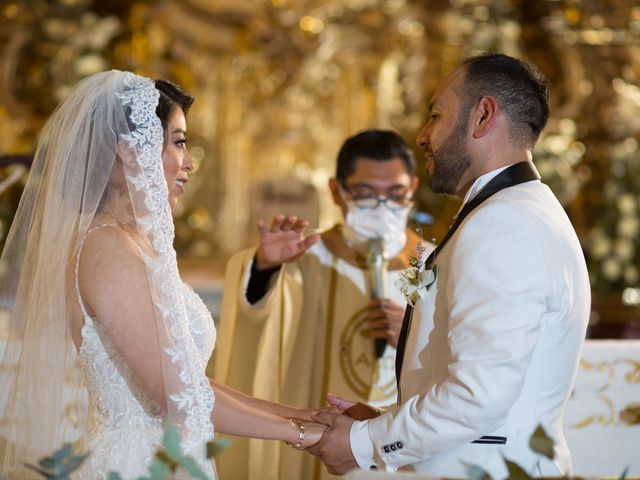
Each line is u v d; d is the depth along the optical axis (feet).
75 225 7.77
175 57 24.03
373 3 24.56
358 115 24.35
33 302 7.82
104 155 7.72
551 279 7.20
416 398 7.47
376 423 7.67
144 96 7.79
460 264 7.29
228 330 10.97
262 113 24.14
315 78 24.29
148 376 7.40
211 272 23.17
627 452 10.89
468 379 6.95
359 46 24.57
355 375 10.98
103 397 7.63
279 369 10.89
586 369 10.82
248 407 8.23
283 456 10.72
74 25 23.62
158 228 7.59
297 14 24.14
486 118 7.82
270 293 10.73
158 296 7.45
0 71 23.29
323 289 11.27
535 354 7.39
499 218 7.28
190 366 7.48
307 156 24.17
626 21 25.18
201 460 7.32
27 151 23.24
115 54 23.75
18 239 8.40
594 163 24.43
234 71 24.18
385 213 10.93
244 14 24.06
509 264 7.09
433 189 8.21
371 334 10.64
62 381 7.77
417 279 7.88
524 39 25.49
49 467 5.69
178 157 8.30
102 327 7.52
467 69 8.03
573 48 24.90
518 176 7.73
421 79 24.76
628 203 23.38
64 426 7.98
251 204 23.82
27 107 23.36
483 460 7.27
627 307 22.27
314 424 8.14
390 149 11.00
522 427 7.36
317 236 10.44
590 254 23.21
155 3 23.44
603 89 24.90
